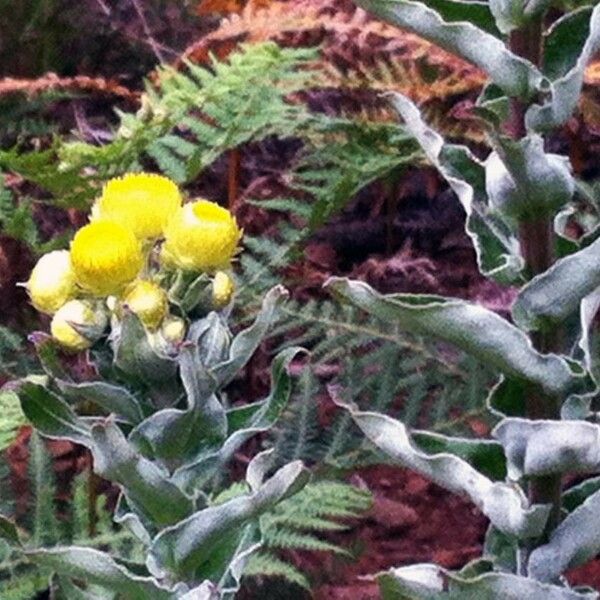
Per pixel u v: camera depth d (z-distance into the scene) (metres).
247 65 1.05
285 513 0.92
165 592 0.62
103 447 0.59
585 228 1.05
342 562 1.05
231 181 1.16
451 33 0.58
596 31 0.57
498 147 0.58
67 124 1.31
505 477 0.65
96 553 0.61
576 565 0.64
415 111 0.63
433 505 1.13
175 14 1.35
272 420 0.63
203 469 0.62
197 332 0.59
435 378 1.06
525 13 0.58
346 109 1.21
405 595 0.63
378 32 1.11
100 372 0.61
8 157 0.95
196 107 1.08
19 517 1.01
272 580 1.03
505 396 0.65
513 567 0.66
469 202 0.61
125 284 0.58
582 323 0.62
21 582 0.90
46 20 1.32
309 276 1.18
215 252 0.59
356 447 1.02
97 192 0.97
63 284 0.60
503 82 0.58
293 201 1.10
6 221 1.02
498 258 0.63
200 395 0.59
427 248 1.28
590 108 1.07
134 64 1.37
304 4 1.16
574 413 0.62
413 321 0.60
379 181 1.28
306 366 1.06
